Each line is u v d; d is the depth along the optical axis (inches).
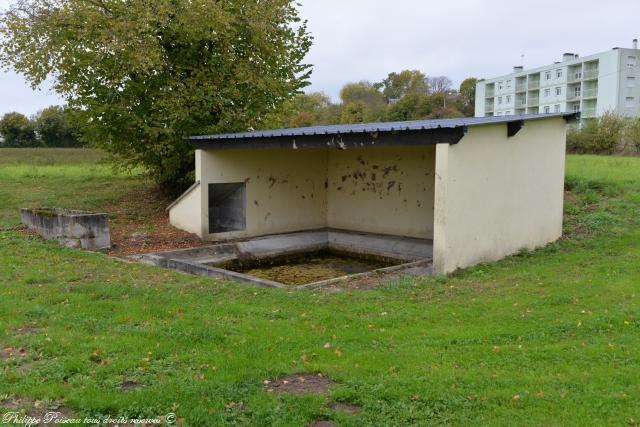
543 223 434.0
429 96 2340.1
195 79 567.2
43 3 539.2
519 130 394.9
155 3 525.0
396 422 151.9
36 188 705.6
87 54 531.5
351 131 375.6
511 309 262.2
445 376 180.2
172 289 304.5
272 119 643.5
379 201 555.5
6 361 191.6
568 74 2314.2
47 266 356.2
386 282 333.4
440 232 346.3
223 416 155.1
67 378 179.3
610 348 202.8
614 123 1300.4
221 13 525.0
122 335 221.1
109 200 639.1
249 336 221.5
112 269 353.7
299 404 161.6
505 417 152.9
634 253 380.5
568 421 149.6
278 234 552.4
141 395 165.3
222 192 528.1
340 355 203.0
